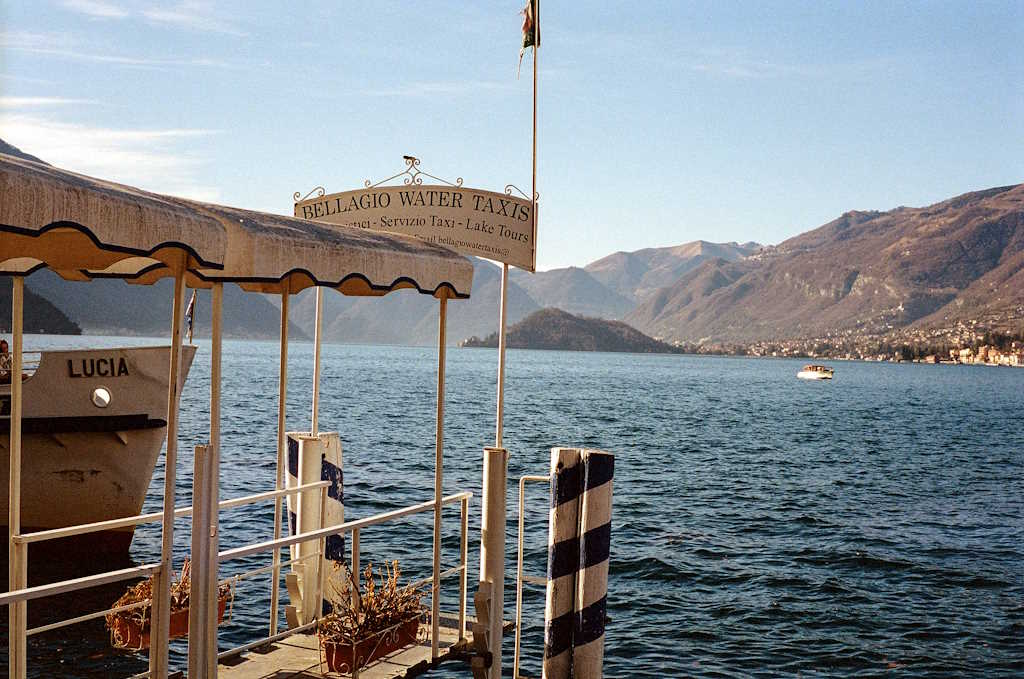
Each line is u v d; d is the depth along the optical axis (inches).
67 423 682.8
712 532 1021.8
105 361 694.5
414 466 1482.5
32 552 690.2
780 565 863.7
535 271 391.5
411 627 325.7
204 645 241.1
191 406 2544.3
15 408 249.8
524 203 390.6
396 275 261.3
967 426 3063.5
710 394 4985.2
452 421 2496.3
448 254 290.2
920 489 1461.6
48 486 686.5
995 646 644.7
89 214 164.2
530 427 2433.6
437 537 326.6
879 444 2294.5
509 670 542.6
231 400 2888.8
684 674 575.5
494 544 327.6
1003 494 1428.4
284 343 339.6
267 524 895.7
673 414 3218.5
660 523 1069.8
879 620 697.0
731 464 1726.1
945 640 655.1
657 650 618.5
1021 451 2198.6
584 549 292.4
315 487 339.9
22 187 153.0
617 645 626.8
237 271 216.1
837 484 1483.8
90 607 580.4
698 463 1726.1
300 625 351.3
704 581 798.5
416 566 756.6
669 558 875.4
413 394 3796.8
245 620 580.4
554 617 297.0
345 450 1665.8
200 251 188.4
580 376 7283.5
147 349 707.4
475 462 1558.8
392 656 323.0
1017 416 3713.1
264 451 1540.4
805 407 4001.0
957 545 987.3
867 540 1000.2
